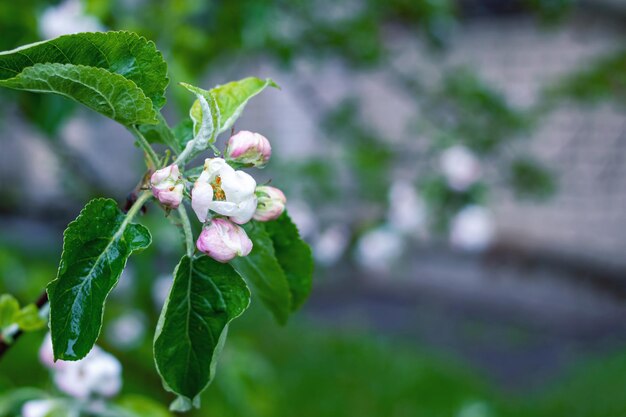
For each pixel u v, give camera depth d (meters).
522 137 5.06
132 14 3.10
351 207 4.72
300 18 3.96
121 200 3.73
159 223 3.21
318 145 10.39
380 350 7.66
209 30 3.49
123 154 8.08
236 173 1.13
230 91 1.28
